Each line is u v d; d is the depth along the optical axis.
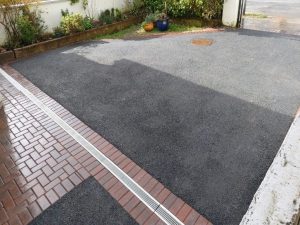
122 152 4.23
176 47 8.63
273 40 8.84
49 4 8.88
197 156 4.09
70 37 9.17
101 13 10.55
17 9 7.95
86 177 3.76
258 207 1.37
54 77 6.75
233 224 3.07
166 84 6.28
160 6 11.32
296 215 1.29
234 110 5.21
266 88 5.99
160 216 3.19
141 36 10.05
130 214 3.22
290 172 1.43
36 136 4.61
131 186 3.60
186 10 10.71
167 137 4.52
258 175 3.72
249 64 7.21
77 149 4.30
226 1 10.04
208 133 4.58
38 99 5.76
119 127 4.81
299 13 11.98
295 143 1.57
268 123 4.80
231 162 3.96
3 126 4.88
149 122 4.92
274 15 11.73
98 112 5.27
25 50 8.07
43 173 3.85
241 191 3.49
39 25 8.73
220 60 7.53
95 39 9.83
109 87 6.20
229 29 10.16
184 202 3.36
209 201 3.36
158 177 3.74
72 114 5.23
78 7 9.85
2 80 6.62
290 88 5.96
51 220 3.18
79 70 7.11
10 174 3.84
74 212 3.27
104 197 3.45
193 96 5.74
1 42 7.96
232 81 6.34
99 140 4.50
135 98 5.72
